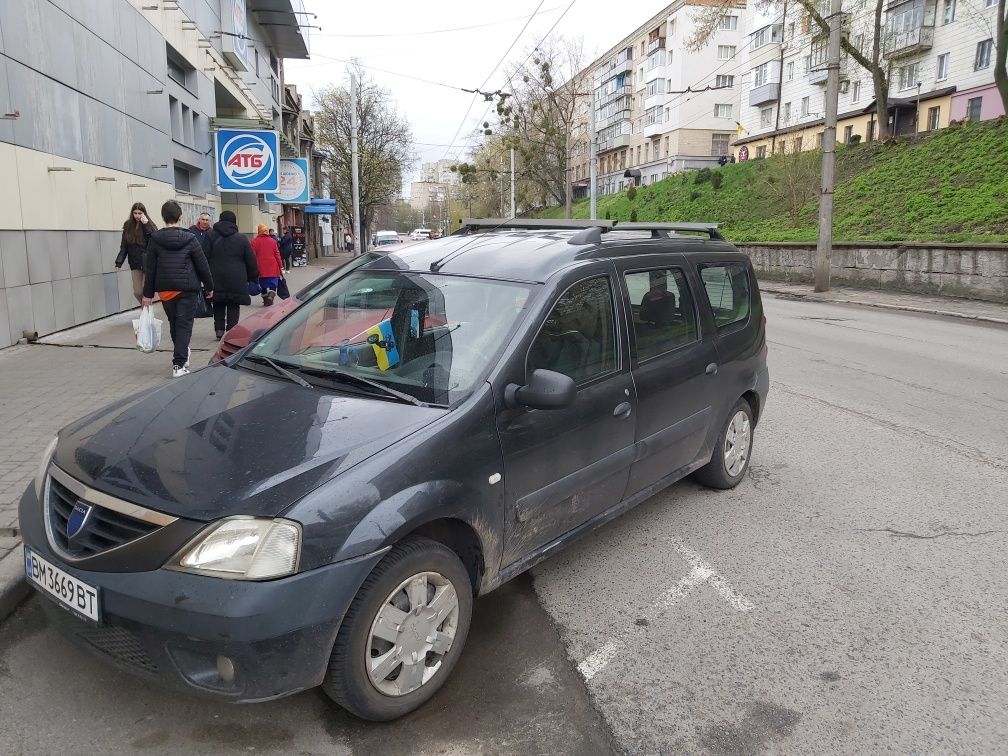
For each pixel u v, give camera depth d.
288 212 39.03
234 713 2.76
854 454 6.12
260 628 2.32
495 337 3.30
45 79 10.29
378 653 2.65
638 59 73.94
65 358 8.62
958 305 16.92
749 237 28.86
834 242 22.30
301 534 2.40
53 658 3.03
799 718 2.84
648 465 4.13
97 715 2.71
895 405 7.76
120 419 3.14
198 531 2.39
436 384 3.15
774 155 33.25
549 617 3.54
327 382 3.31
